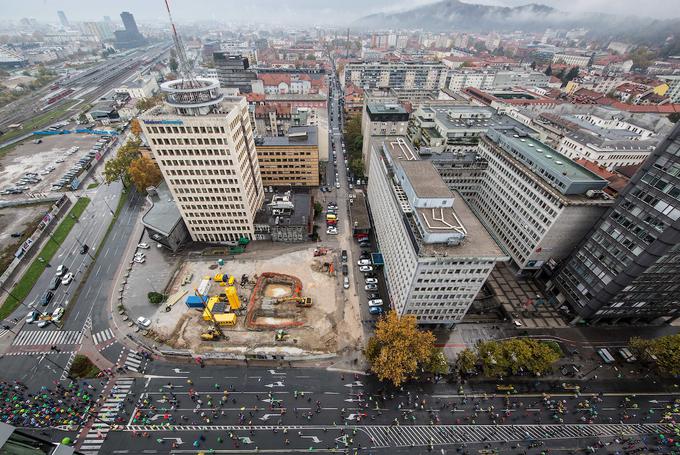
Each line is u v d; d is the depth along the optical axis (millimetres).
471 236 74688
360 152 172000
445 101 179750
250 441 64250
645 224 69562
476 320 89750
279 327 86312
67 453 26578
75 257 108062
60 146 188000
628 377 77312
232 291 87125
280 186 147250
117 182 151375
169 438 64375
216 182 99875
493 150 113875
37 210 128250
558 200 84812
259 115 175625
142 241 115500
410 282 74875
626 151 134875
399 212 83812
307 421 67500
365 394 72438
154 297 91562
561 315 91938
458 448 63812
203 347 81500
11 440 25578
